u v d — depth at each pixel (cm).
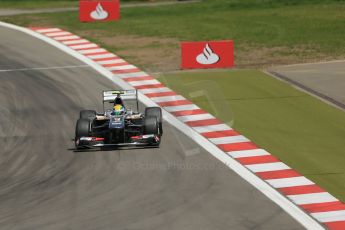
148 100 9275
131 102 9150
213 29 14675
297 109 8856
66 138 7719
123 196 6047
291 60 11762
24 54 12256
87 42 13262
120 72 10931
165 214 5653
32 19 15962
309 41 13362
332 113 8656
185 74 10769
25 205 5938
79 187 6294
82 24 15325
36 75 10738
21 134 7931
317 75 10469
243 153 7156
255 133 7850
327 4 17512
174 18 16100
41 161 7025
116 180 6419
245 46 13025
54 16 16438
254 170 6669
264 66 11325
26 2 18975
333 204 5853
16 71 11019
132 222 5512
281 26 14900
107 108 8906
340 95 9281
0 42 13300
